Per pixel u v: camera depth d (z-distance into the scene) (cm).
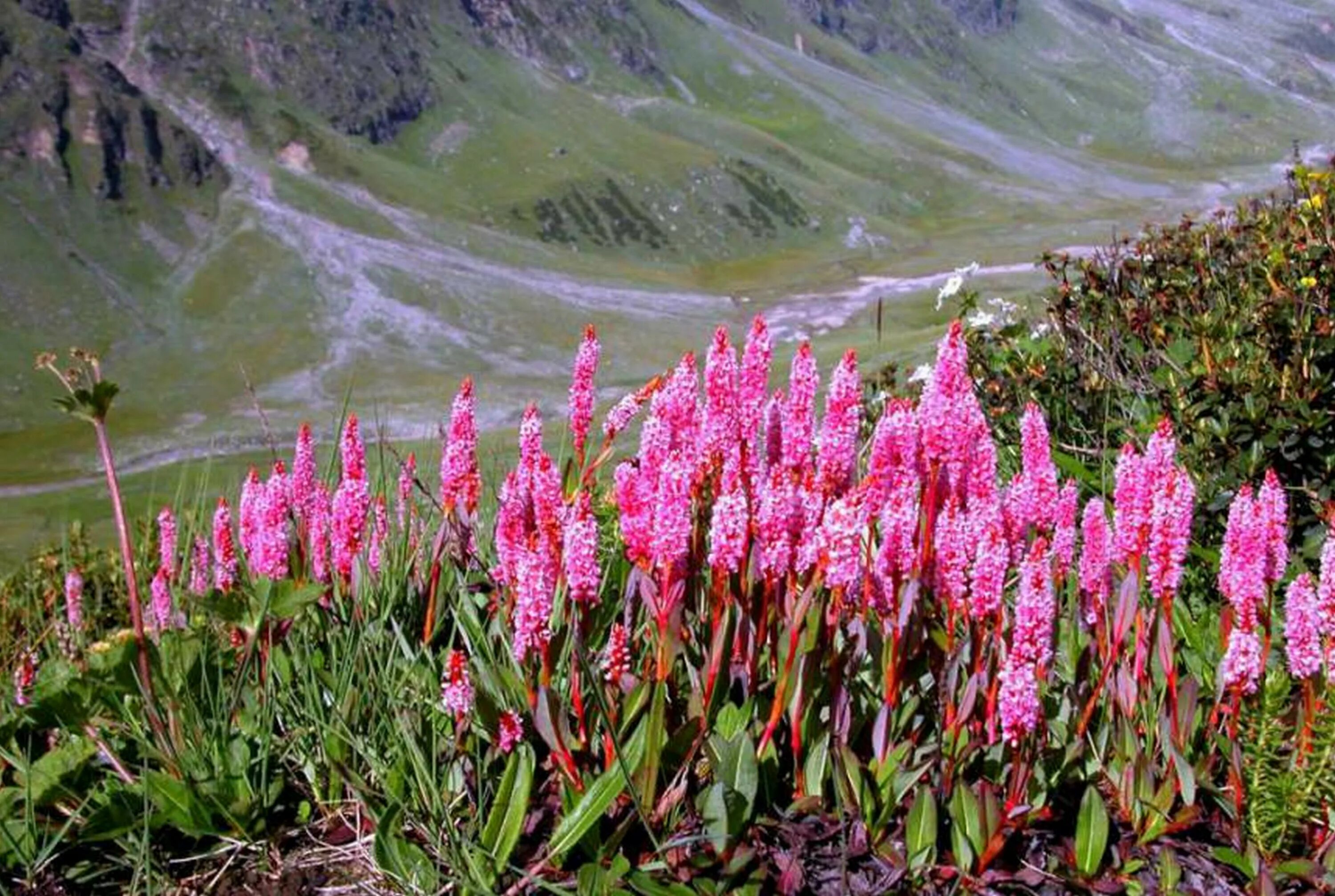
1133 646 66
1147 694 63
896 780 58
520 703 63
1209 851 60
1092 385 110
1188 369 102
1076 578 71
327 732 62
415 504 81
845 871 53
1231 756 59
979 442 61
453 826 56
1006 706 56
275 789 62
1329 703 59
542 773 62
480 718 58
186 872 59
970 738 60
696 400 64
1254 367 95
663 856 56
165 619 71
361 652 66
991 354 126
